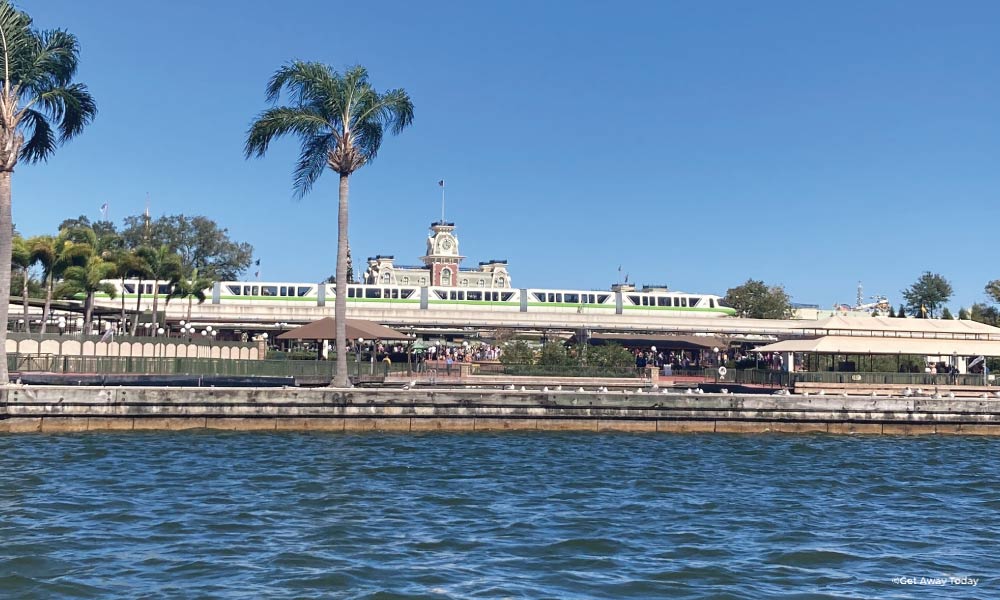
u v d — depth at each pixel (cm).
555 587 1547
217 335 8844
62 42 3712
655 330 9375
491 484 2536
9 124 3575
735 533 1995
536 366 5584
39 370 4122
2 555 1670
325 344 6144
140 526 1927
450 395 3731
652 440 3616
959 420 4038
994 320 9569
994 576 1692
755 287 13400
